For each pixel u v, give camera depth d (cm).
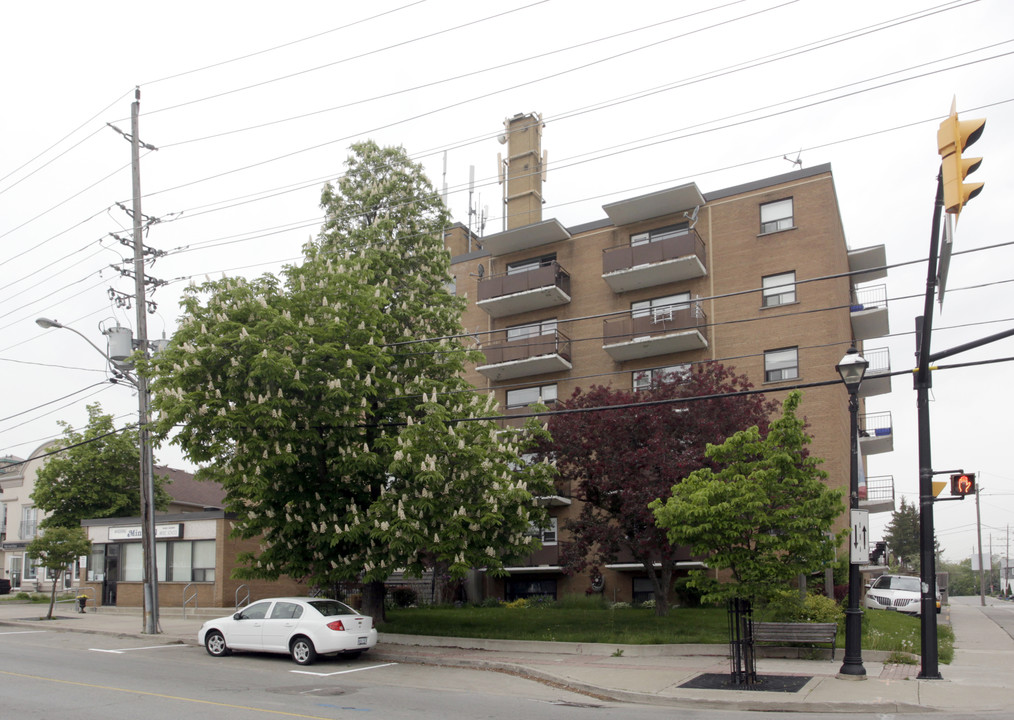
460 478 1920
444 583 3406
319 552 2009
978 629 2816
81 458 3766
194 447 1816
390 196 2420
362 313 1972
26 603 3875
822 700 1296
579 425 2288
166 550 3203
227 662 1794
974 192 1101
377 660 1861
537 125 3900
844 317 3347
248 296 1925
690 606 2945
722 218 3297
